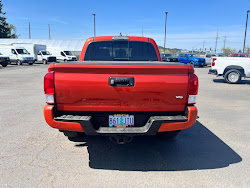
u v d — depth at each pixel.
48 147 3.87
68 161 3.38
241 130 4.91
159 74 2.93
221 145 4.08
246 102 7.81
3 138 4.23
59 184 2.78
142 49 4.62
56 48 32.12
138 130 2.97
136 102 2.98
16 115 5.80
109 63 2.88
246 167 3.27
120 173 3.07
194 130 4.90
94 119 3.05
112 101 2.96
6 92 9.27
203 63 28.67
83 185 2.77
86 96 2.93
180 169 3.20
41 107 6.70
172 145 4.07
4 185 2.73
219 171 3.14
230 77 12.93
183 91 3.00
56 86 2.90
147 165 3.31
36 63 33.72
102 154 3.65
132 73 2.90
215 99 8.31
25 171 3.06
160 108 3.03
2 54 26.11
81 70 2.88
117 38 4.56
